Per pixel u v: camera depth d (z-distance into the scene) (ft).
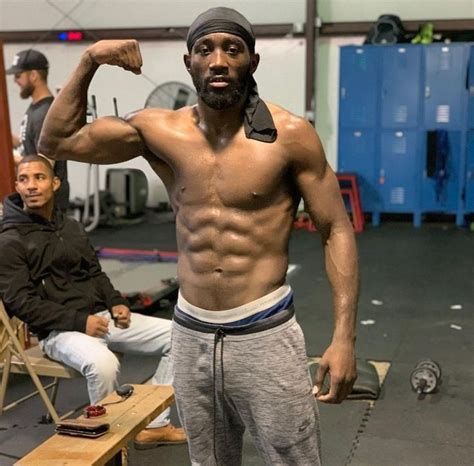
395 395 11.42
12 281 9.21
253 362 5.27
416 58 26.45
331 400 5.28
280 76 29.55
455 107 26.48
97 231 27.45
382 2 28.14
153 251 22.02
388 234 25.95
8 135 12.60
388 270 20.30
